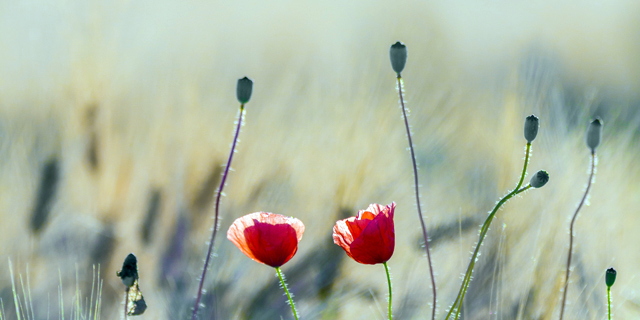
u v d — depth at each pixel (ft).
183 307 7.21
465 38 15.81
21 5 8.59
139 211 7.59
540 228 7.45
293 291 7.36
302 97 8.98
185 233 7.52
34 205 7.51
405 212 7.70
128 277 6.31
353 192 7.79
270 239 6.38
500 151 8.42
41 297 7.23
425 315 7.16
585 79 16.55
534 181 6.43
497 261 7.23
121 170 7.71
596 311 7.18
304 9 12.45
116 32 8.94
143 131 8.16
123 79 8.70
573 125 9.04
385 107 8.87
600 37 18.71
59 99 8.20
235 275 7.36
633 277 7.35
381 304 7.26
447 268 7.35
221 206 7.63
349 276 7.41
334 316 7.26
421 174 8.40
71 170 7.70
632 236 7.70
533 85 9.18
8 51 8.46
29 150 7.71
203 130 8.31
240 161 7.89
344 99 8.90
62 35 8.63
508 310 7.12
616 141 9.11
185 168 7.73
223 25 12.32
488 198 7.67
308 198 7.72
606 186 8.11
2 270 7.31
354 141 8.34
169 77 9.01
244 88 6.32
